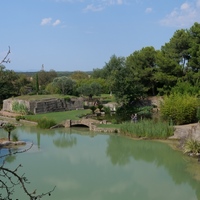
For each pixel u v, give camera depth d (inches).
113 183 1010.1
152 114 2172.7
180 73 2391.7
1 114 2714.1
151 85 2618.1
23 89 3385.8
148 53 2591.0
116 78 2267.5
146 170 1143.0
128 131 1771.7
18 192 900.0
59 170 1141.1
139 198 884.6
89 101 3112.7
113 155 1365.7
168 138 1616.6
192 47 2288.4
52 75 4741.6
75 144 1595.7
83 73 5369.1
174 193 914.7
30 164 1211.2
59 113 2549.2
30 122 2293.3
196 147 1286.9
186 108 1722.4
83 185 991.0
